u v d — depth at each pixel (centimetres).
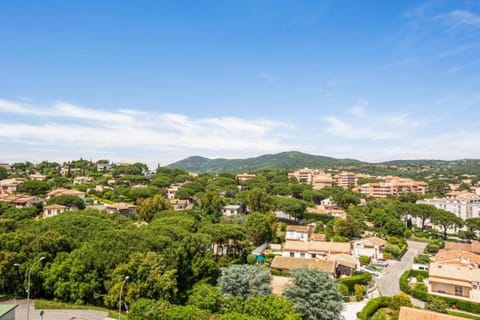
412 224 12212
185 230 6006
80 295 4341
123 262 4441
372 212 11288
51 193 11875
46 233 5034
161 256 4631
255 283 4238
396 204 12400
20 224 6394
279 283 4922
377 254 7788
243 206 12331
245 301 3825
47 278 4453
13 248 4647
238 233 7238
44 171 18962
